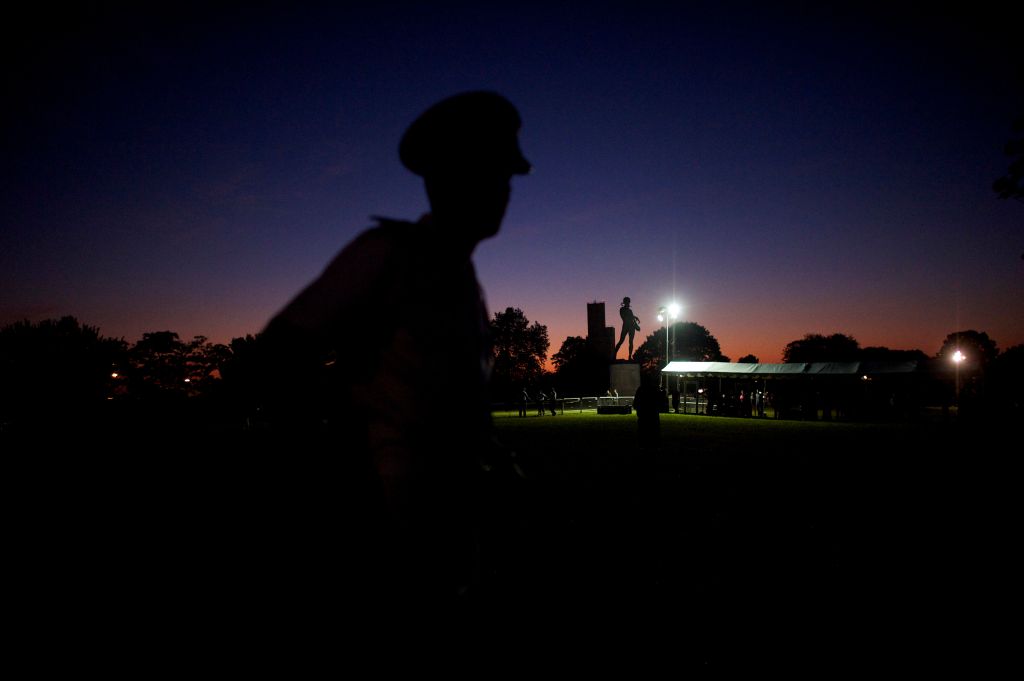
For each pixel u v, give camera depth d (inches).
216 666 105.0
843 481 357.1
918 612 141.9
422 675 49.6
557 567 177.8
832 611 143.3
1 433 528.7
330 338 44.9
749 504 281.4
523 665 113.3
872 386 1254.9
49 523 250.2
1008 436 684.7
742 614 140.6
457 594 52.1
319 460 47.5
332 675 78.7
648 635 128.6
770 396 1787.6
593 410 1660.9
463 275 49.1
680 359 3752.5
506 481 56.6
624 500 290.4
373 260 45.3
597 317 2581.2
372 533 48.2
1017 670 112.5
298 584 140.3
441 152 46.8
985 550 197.9
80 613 138.0
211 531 220.7
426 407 47.2
